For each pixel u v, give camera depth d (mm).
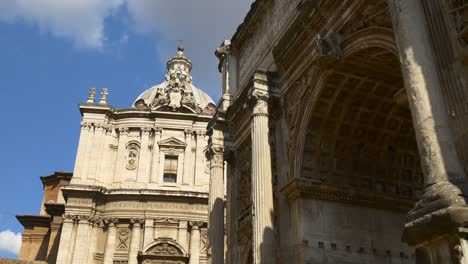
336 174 18219
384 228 17891
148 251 43250
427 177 9195
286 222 17688
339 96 17625
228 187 23875
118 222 44438
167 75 55625
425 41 10352
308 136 18016
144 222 44312
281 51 19641
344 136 18453
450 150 9180
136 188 45562
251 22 24250
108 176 46281
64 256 41625
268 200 17641
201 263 43656
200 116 49156
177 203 45344
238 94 24797
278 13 21625
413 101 9906
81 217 43406
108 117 48375
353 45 15680
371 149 18891
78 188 43969
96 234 43812
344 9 16109
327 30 17000
